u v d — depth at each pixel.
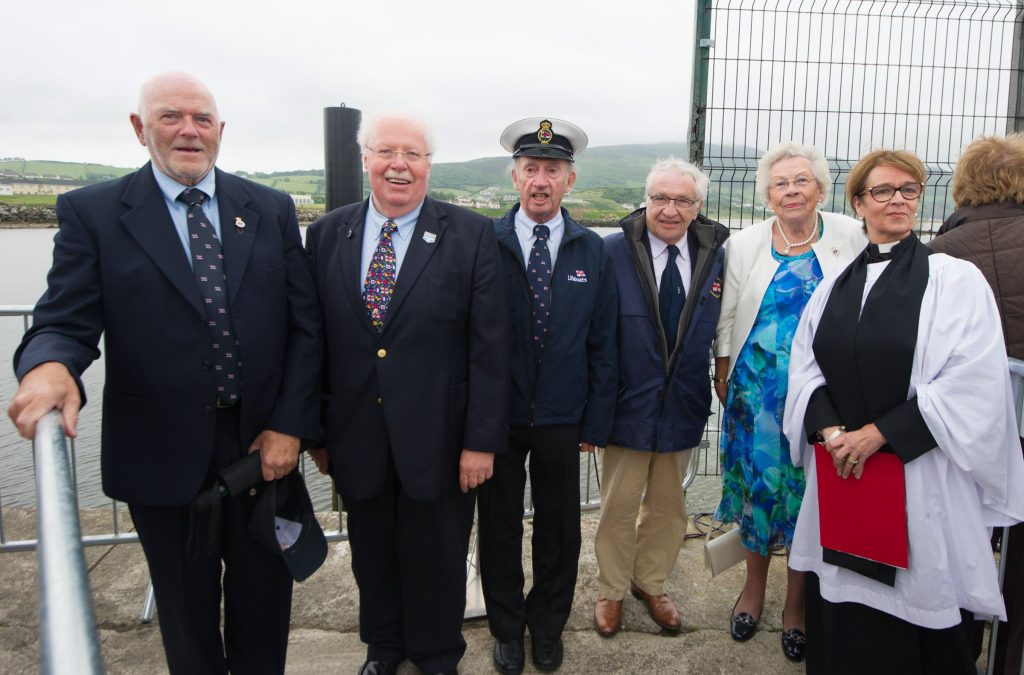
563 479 2.33
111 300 1.71
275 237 1.92
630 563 2.58
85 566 0.83
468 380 2.14
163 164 1.75
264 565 1.97
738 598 2.75
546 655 2.37
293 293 1.99
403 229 2.09
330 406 2.10
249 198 1.90
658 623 2.61
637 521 2.74
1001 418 1.76
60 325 1.63
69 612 0.72
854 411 1.90
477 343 2.10
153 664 2.38
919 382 1.83
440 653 2.28
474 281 2.09
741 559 2.61
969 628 2.01
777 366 2.33
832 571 1.97
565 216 2.37
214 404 1.79
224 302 1.79
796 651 2.40
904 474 1.82
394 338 2.02
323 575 2.95
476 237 2.11
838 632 1.98
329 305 2.06
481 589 2.75
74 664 0.65
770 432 2.35
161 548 1.84
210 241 1.79
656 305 2.41
